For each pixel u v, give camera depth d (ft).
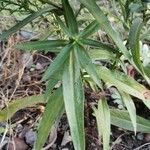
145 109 1.28
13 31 0.86
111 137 1.20
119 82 0.93
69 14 0.84
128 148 1.19
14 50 1.36
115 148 1.19
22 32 1.47
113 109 1.12
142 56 1.25
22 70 1.32
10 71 1.34
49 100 0.94
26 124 1.24
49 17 1.33
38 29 1.41
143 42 1.40
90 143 1.17
